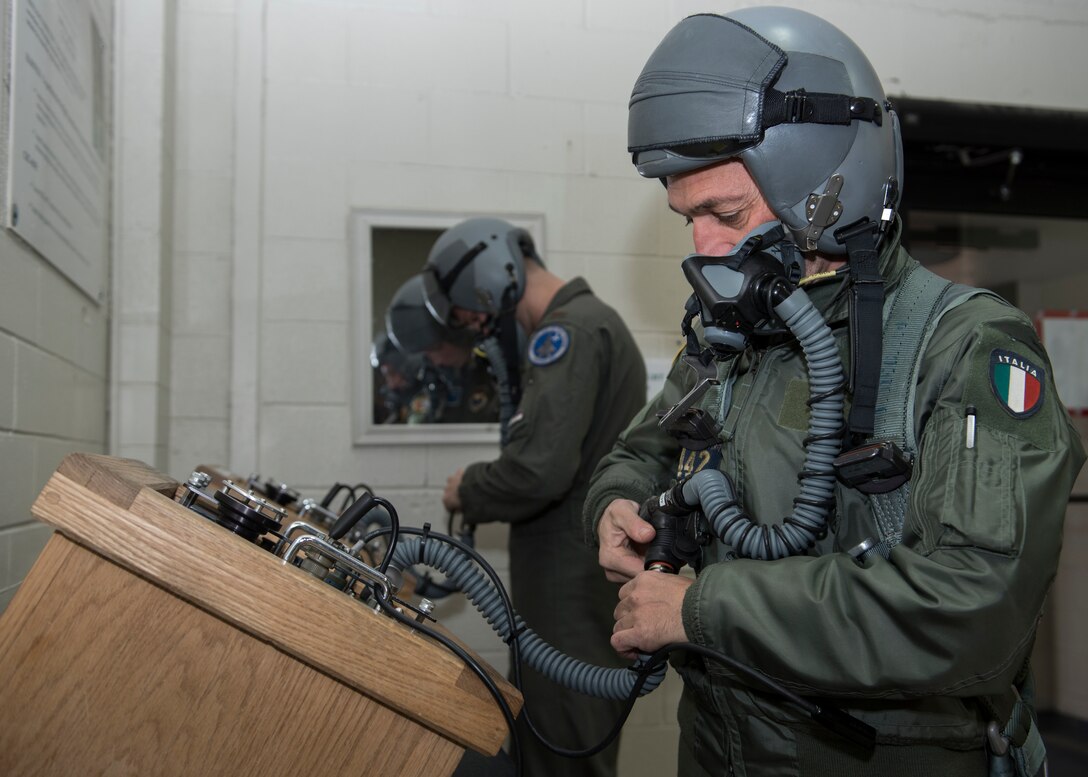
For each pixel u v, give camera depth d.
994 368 0.71
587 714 1.67
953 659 0.65
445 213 2.38
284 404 2.30
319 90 2.36
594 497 1.08
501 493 1.73
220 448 2.29
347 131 2.37
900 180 0.88
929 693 0.67
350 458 2.32
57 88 1.40
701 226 0.87
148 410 2.07
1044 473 0.67
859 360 0.77
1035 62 2.66
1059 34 2.68
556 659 0.93
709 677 0.88
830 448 0.77
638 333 2.48
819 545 0.80
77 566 0.55
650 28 2.53
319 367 2.32
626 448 1.14
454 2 2.44
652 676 0.88
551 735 1.66
